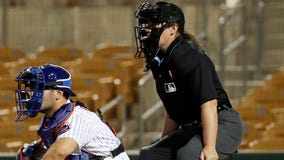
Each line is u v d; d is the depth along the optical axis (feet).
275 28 137.08
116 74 123.13
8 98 116.67
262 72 135.44
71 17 148.25
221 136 56.08
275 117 110.83
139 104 108.78
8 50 136.05
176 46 55.47
